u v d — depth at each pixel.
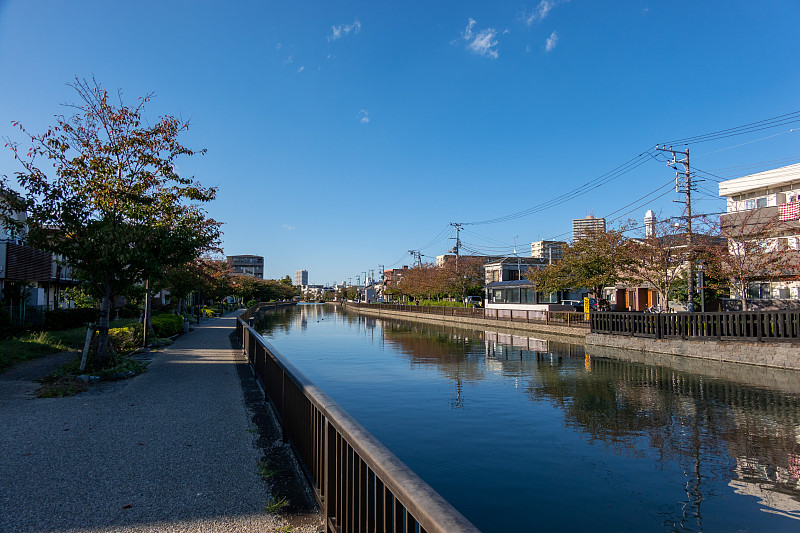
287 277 167.25
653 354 19.92
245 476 4.55
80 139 10.66
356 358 19.78
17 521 3.52
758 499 6.16
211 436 5.86
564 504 6.04
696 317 18.59
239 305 87.25
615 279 26.61
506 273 61.38
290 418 5.46
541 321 32.28
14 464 4.74
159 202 12.05
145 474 4.55
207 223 19.45
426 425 9.46
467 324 44.25
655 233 24.03
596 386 13.31
